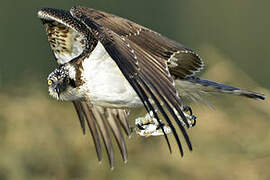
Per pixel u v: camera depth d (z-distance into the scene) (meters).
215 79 16.22
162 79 7.55
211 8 26.17
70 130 14.64
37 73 18.50
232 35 24.77
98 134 10.00
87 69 8.82
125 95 8.81
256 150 14.62
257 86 16.23
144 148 14.35
